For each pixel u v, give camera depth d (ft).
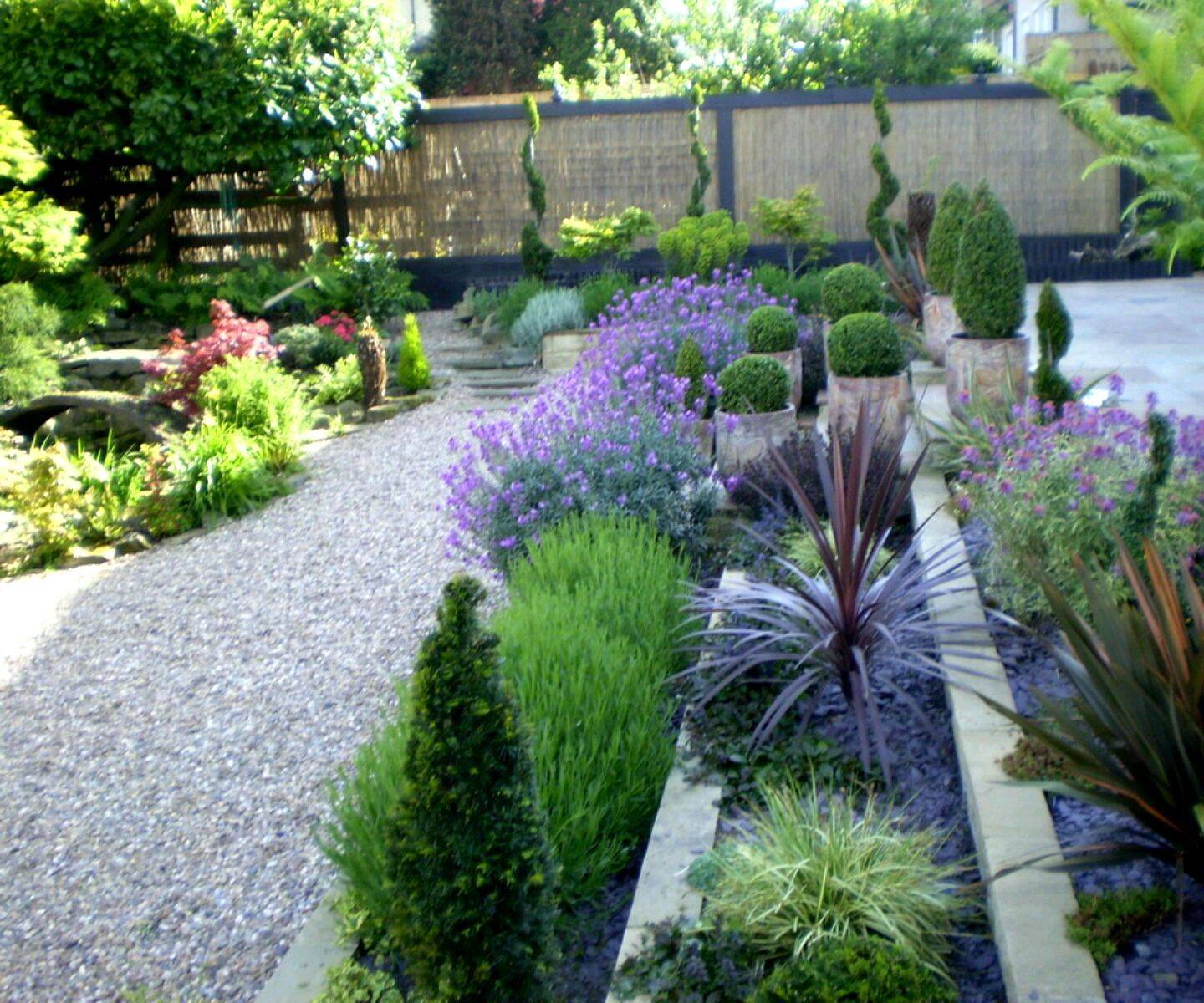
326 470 29.55
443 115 47.21
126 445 33.14
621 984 9.10
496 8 76.02
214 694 18.20
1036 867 8.82
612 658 13.32
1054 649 9.64
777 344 26.37
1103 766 8.59
